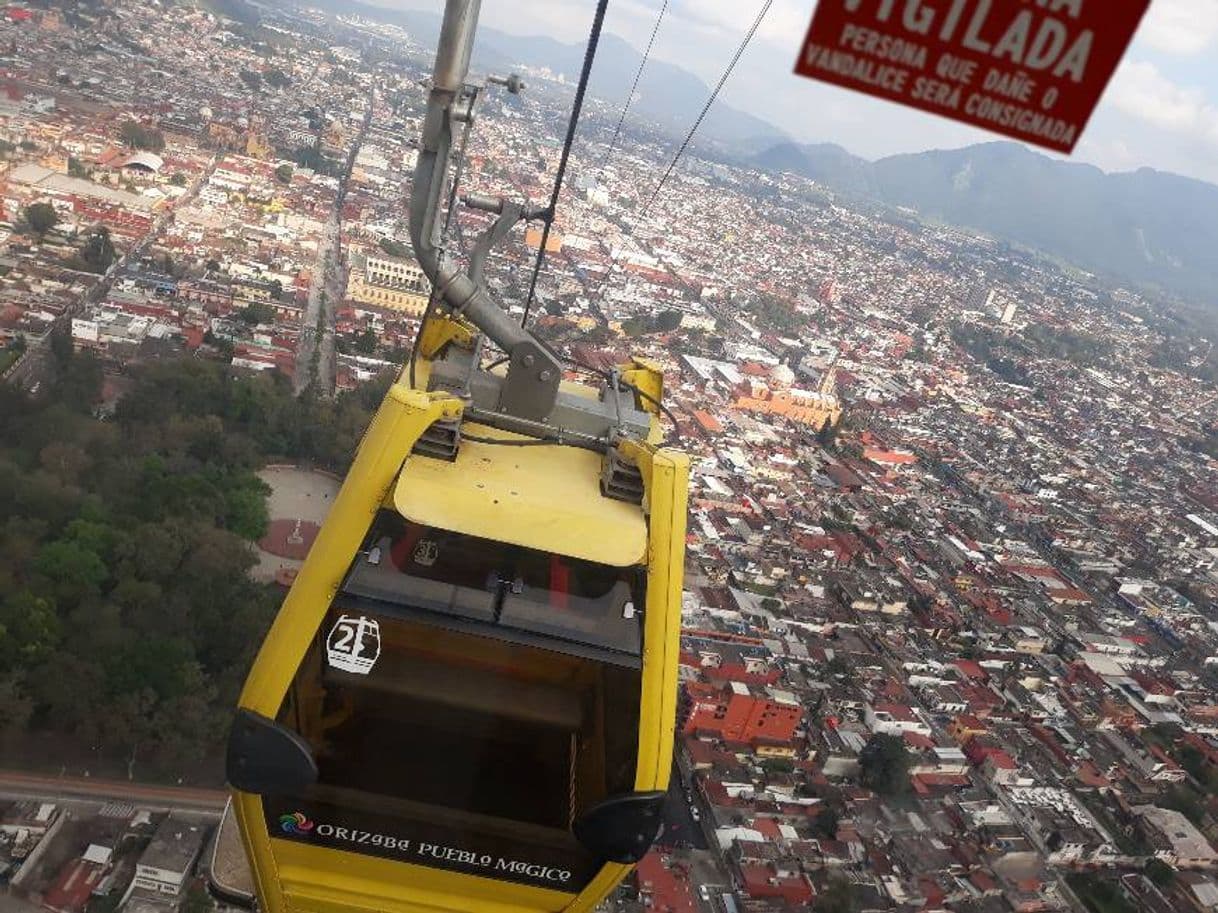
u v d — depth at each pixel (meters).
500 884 7.06
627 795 6.38
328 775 6.80
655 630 6.39
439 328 8.36
